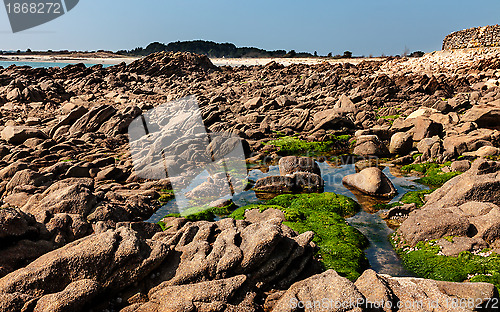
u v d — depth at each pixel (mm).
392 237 11469
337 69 59594
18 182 13414
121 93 39625
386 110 31859
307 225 11914
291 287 6828
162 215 12773
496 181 11492
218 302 6191
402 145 20875
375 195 15234
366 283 6859
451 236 10258
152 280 6574
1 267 6316
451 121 24344
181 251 7125
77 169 15828
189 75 59656
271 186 15672
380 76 41656
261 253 7016
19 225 6949
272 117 29578
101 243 6426
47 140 19953
